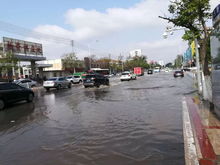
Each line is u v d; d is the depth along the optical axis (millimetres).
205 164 4453
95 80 27781
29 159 5352
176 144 5766
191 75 40562
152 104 12164
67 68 69250
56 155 5496
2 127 8742
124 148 5695
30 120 9773
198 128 6754
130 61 120875
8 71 40125
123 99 15039
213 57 7918
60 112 11367
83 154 5457
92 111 11102
